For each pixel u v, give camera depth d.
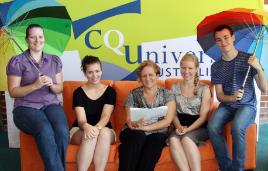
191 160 2.50
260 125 4.09
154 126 2.63
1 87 3.25
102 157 2.49
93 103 2.76
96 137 2.54
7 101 3.45
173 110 2.71
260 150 3.35
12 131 3.53
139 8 3.42
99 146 2.51
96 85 2.80
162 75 3.54
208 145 2.65
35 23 2.85
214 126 2.61
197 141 2.62
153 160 2.47
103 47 3.48
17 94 2.59
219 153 2.59
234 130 2.53
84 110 2.75
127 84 2.99
